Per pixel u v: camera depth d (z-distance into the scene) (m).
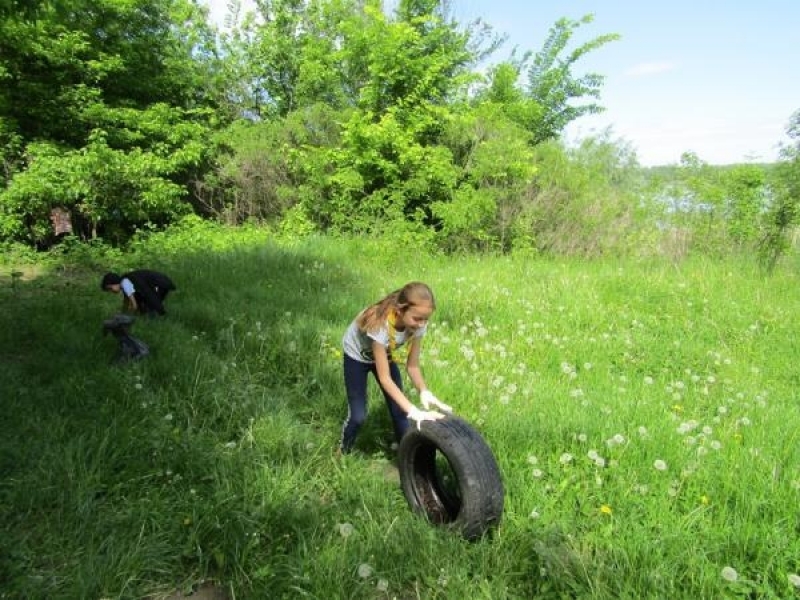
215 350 6.04
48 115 13.27
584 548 3.14
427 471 3.71
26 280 9.77
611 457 3.94
